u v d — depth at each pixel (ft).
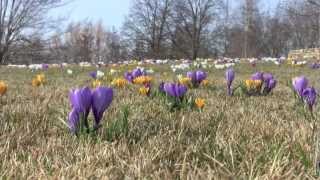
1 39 27.02
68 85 5.22
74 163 1.51
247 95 4.01
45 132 2.05
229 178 1.34
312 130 1.92
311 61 14.75
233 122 2.36
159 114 2.63
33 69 11.17
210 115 2.58
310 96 2.57
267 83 4.13
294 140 1.79
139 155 1.56
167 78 7.07
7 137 1.85
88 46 44.21
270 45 44.55
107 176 1.34
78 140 1.79
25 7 26.96
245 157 1.58
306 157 1.54
